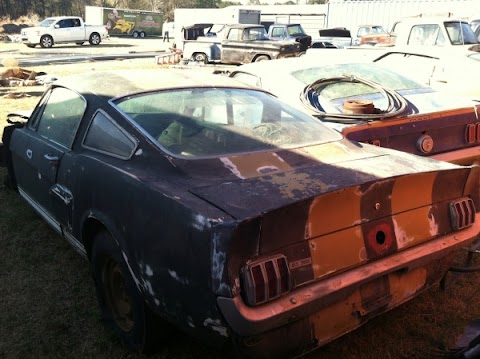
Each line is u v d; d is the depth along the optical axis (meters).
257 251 2.15
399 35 12.16
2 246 4.30
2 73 14.49
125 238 2.62
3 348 2.97
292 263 2.23
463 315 3.28
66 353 2.93
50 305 3.41
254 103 3.54
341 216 2.39
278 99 3.80
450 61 8.84
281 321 2.17
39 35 30.39
